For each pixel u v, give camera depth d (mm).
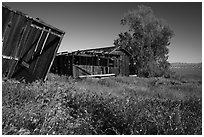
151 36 47031
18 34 12188
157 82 26844
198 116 7699
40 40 13617
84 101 8070
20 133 4812
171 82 28922
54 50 14758
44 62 14281
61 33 14758
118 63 36156
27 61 13070
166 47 48219
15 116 5328
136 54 45094
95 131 6160
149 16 47719
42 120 5590
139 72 44000
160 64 47281
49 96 7680
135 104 8039
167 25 47906
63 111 6941
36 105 6379
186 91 18109
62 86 10367
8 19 11422
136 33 47375
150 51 45781
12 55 12070
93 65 32125
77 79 21516
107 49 38688
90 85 15695
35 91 8023
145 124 6352
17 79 12633
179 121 6688
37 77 13875
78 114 7012
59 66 30109
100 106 7660
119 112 7008
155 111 7438
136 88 16359
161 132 6047
